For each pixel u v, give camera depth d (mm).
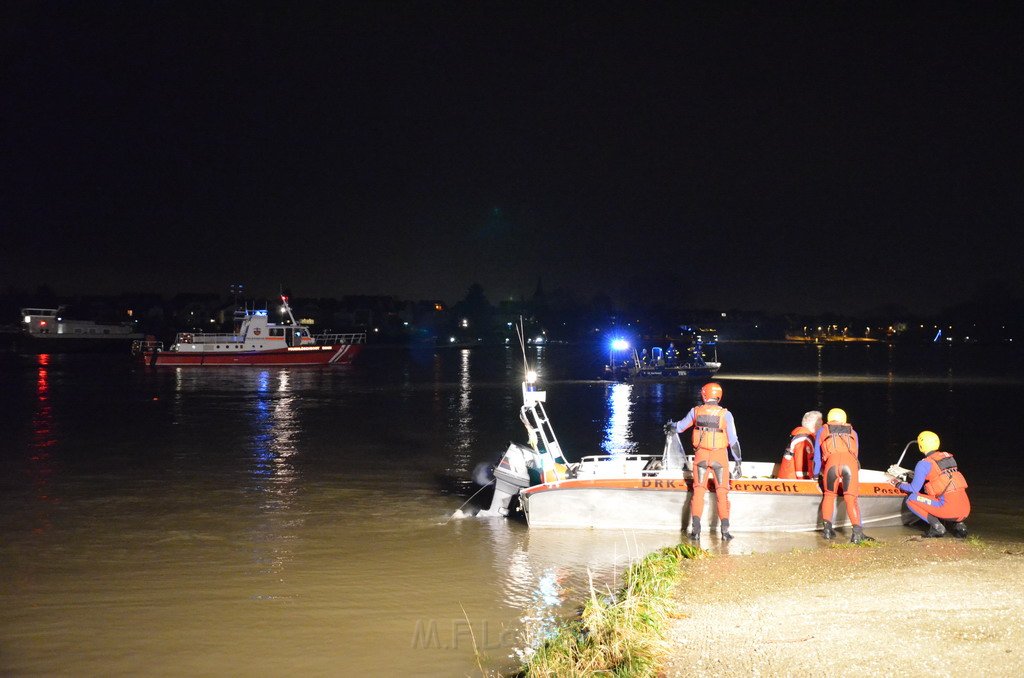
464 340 175875
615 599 8148
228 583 9312
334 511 13422
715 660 5730
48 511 13438
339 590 9047
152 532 11953
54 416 30703
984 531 11711
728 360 107875
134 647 7410
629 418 31641
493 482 16203
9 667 6969
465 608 8383
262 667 6918
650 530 11805
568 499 11945
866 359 112250
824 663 5379
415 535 11688
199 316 162750
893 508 11812
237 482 16250
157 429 26406
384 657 7102
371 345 153125
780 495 11445
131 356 88875
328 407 35281
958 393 45750
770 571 8539
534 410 12852
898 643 5621
